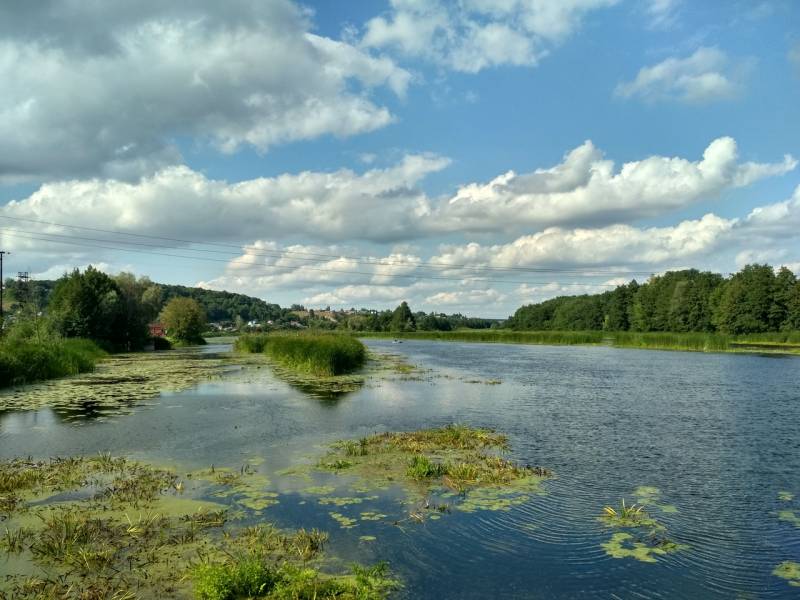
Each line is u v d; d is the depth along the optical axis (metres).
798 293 93.19
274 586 7.46
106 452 14.88
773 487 12.24
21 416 19.95
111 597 7.29
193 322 82.44
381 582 7.73
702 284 112.50
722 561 8.59
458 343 100.06
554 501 11.15
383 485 12.04
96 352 49.47
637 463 14.16
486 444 16.09
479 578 7.93
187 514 10.19
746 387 30.34
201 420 19.36
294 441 16.28
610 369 42.06
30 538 9.14
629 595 7.54
